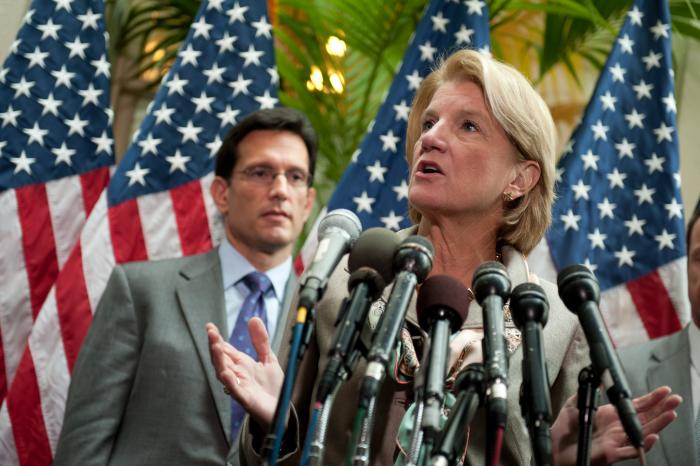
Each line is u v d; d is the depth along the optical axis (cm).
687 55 775
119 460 362
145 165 520
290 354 179
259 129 441
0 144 539
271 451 171
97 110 557
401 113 527
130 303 392
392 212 513
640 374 350
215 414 370
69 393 380
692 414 333
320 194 711
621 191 517
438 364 180
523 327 198
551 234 504
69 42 564
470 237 259
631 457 208
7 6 704
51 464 461
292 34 789
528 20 803
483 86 258
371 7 694
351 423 228
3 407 468
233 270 419
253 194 425
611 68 536
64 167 543
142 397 371
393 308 184
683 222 512
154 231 510
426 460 170
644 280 503
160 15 778
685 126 771
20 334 514
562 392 245
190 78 538
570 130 816
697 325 353
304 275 200
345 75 741
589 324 198
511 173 258
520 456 228
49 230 531
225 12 549
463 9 539
